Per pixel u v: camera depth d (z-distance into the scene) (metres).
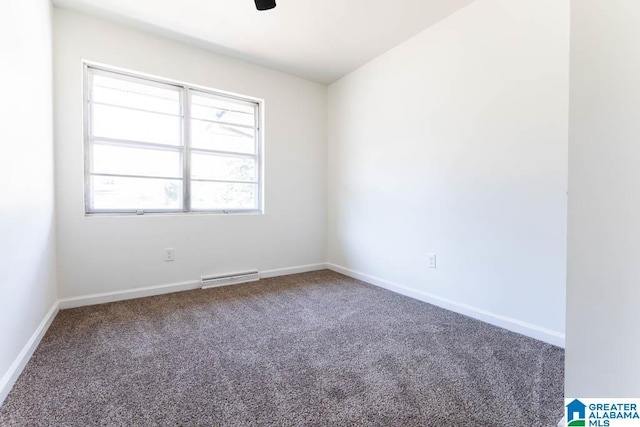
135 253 2.71
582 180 0.94
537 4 1.89
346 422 1.18
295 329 2.08
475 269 2.28
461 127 2.35
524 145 1.97
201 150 3.13
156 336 1.95
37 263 1.82
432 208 2.60
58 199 2.36
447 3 2.26
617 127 0.86
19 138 1.51
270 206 3.51
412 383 1.44
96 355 1.69
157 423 1.17
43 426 1.15
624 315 0.87
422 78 2.66
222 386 1.41
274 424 1.17
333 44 2.88
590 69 0.91
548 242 1.87
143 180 2.84
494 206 2.15
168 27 2.62
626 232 0.85
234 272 3.27
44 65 2.01
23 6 1.58
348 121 3.56
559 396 1.34
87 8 2.37
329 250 3.94
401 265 2.91
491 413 1.23
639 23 0.82
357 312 2.41
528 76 1.94
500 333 2.02
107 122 2.66
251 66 3.30
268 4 1.75
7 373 1.34
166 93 2.94
